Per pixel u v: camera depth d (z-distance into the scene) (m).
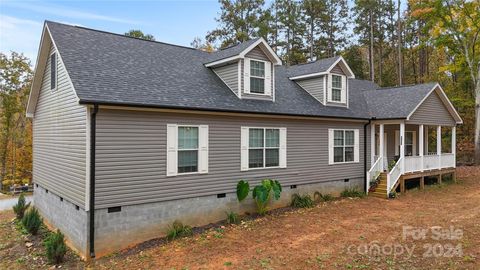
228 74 12.15
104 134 8.16
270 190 11.34
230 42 33.81
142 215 8.83
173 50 13.20
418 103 15.34
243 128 11.16
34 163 13.54
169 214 9.38
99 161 8.06
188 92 10.31
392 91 17.94
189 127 9.84
